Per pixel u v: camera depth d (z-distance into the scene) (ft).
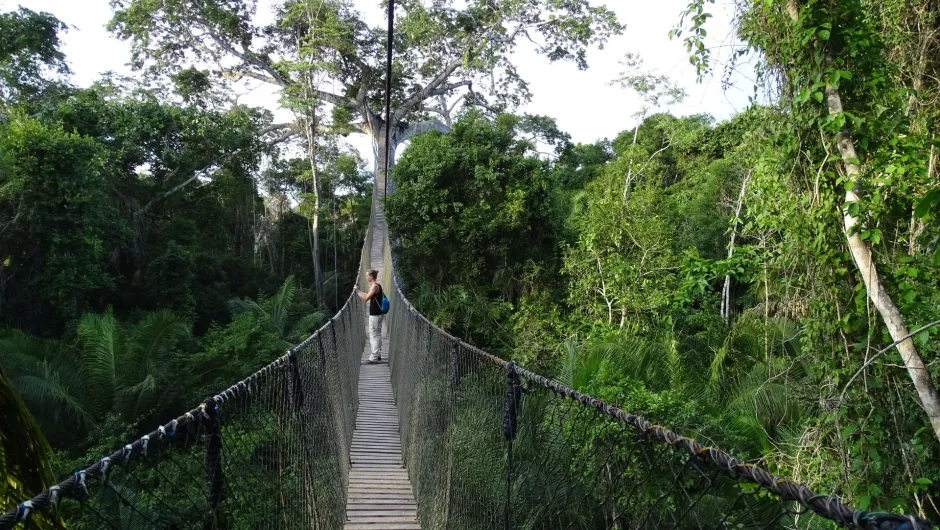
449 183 42.39
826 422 10.68
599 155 78.02
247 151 69.92
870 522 2.69
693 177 48.52
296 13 75.36
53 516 3.82
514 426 7.67
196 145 66.54
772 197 12.16
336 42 71.41
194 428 5.60
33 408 28.91
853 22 9.80
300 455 9.87
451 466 11.41
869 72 9.97
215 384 36.42
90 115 58.65
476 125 45.16
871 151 9.97
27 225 42.68
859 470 10.09
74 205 43.73
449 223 40.27
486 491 8.95
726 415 19.88
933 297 10.46
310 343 11.43
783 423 18.83
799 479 11.25
